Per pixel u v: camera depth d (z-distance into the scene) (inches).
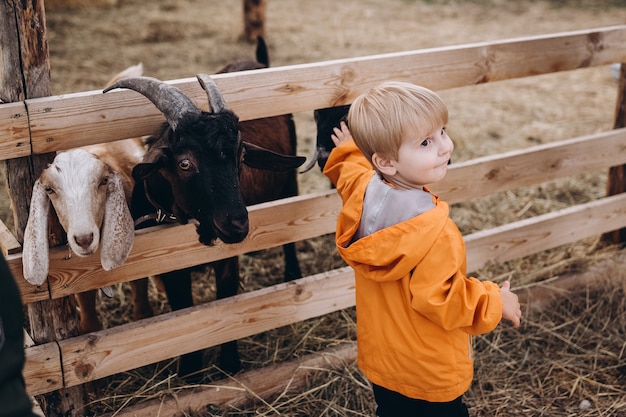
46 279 99.3
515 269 160.2
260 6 351.6
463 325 82.7
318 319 141.9
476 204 193.6
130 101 97.7
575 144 138.6
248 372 121.0
